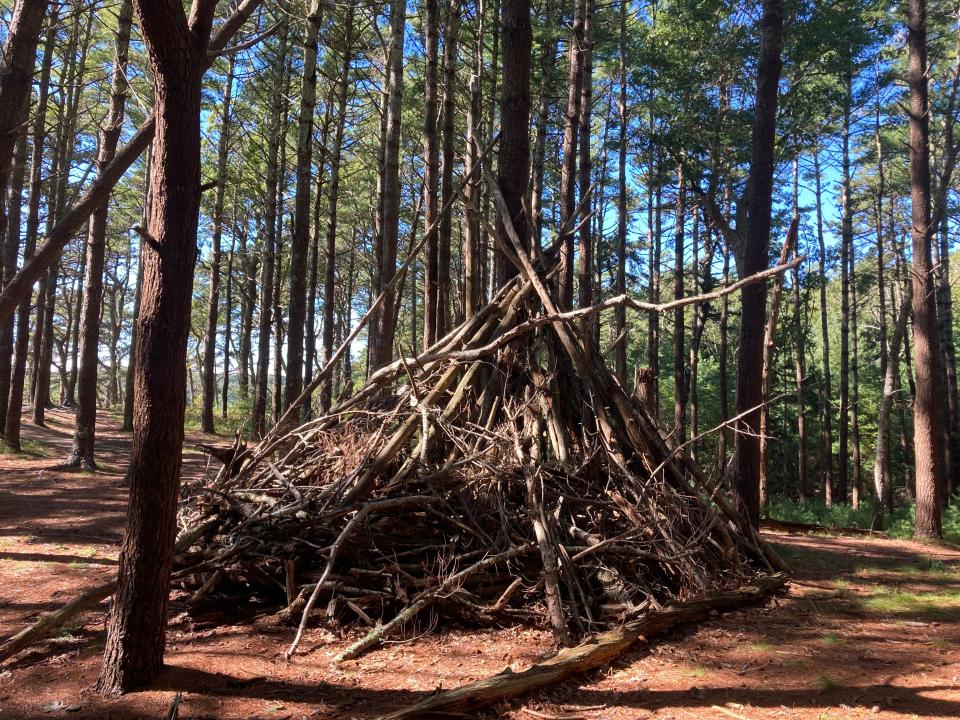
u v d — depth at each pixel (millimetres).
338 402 7578
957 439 19594
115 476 12953
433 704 3404
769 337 12930
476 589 5105
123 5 11195
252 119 22375
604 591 5309
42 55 16797
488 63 20328
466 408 6676
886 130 22891
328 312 19047
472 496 5594
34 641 4441
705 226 26312
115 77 11156
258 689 3756
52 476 12414
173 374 3738
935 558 9062
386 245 11906
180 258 3738
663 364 31375
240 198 27297
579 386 7129
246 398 26766
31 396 26500
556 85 18656
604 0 20016
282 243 25328
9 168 6117
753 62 19438
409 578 4938
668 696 3824
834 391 30734
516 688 3686
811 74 18000
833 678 4117
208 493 5926
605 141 23562
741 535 7270
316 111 22297
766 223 9828
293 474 6230
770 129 9867
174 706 3156
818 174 24812
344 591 4891
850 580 7160
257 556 5113
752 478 9547
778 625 5328
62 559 6578
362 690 3781
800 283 24547
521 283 7480
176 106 3715
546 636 4723
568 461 6352
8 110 6023
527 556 5398
